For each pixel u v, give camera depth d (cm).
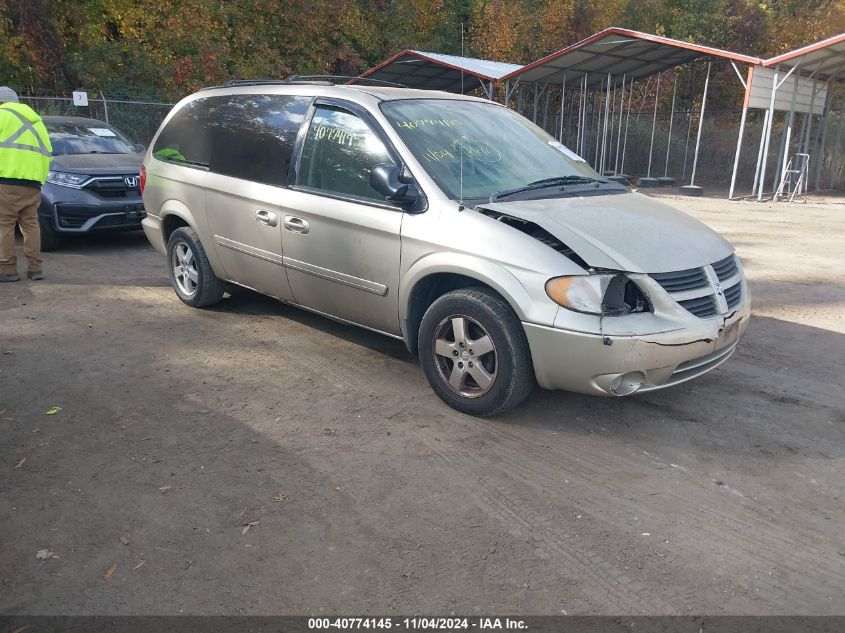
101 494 333
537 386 465
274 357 517
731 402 449
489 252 387
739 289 424
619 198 462
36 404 429
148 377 475
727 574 284
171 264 641
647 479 355
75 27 1927
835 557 296
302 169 491
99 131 1004
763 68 1708
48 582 272
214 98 589
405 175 432
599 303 362
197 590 270
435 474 357
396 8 2670
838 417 430
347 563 287
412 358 519
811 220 1360
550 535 308
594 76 2195
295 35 2356
